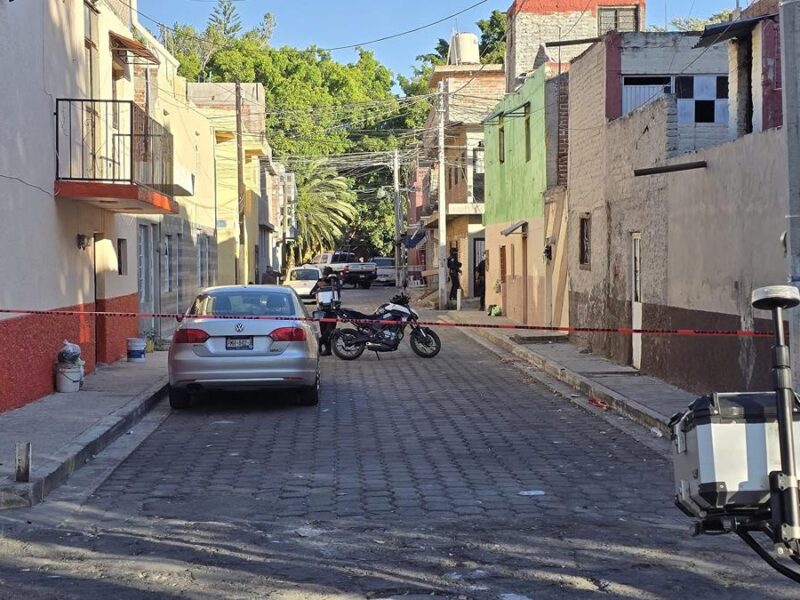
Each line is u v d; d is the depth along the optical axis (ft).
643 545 22.52
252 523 24.70
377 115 226.99
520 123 92.94
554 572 20.47
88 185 48.16
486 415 43.68
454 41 150.30
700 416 14.20
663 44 63.72
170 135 63.05
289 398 48.67
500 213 105.29
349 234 271.49
